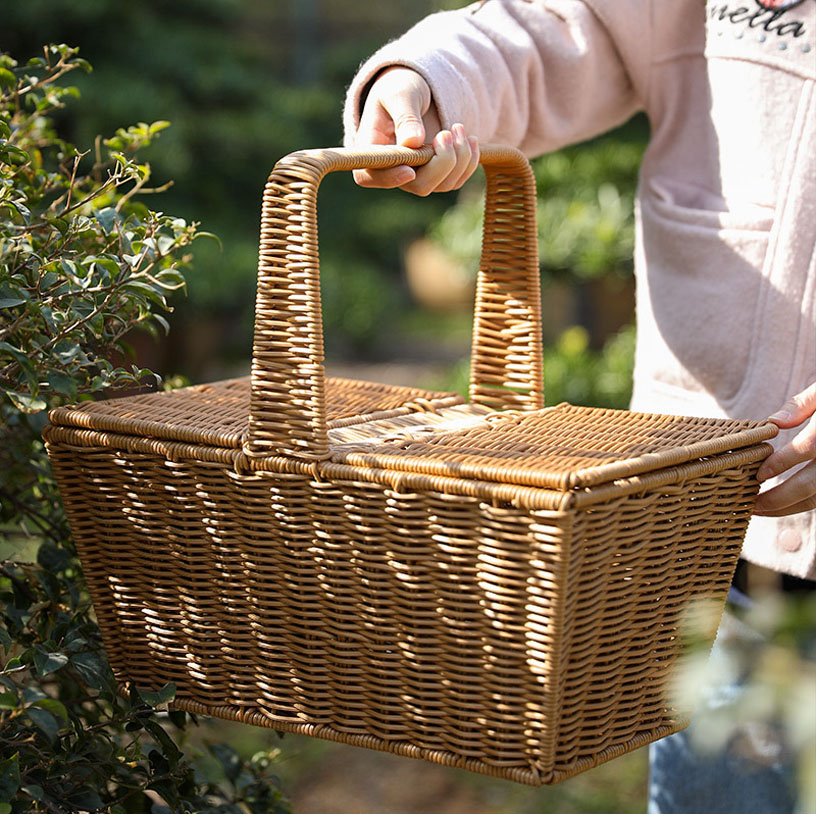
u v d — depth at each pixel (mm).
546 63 1240
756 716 710
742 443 950
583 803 2439
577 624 852
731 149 1196
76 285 1024
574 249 3592
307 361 901
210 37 5910
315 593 940
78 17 5254
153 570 1018
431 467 858
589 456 891
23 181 1187
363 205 7227
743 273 1167
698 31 1247
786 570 1155
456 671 887
